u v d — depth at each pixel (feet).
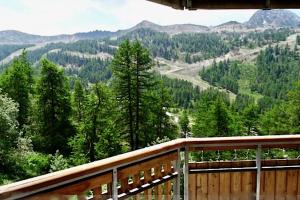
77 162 103.35
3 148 94.38
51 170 98.73
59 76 123.85
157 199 10.88
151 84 117.60
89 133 108.88
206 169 12.12
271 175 12.64
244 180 12.56
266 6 9.87
